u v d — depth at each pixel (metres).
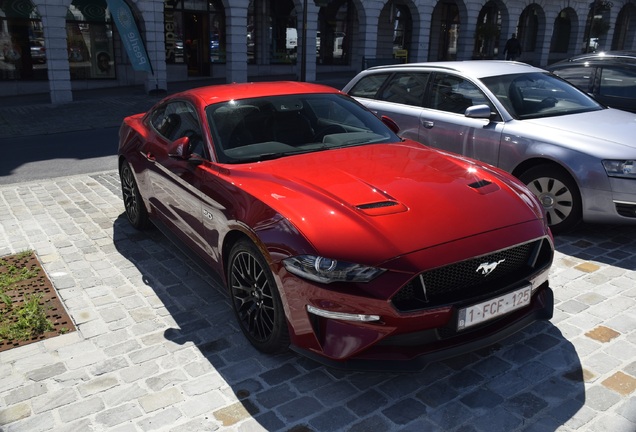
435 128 6.26
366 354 2.88
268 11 25.67
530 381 3.17
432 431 2.80
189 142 4.17
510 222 3.15
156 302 4.21
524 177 5.47
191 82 23.50
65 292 4.40
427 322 2.84
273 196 3.31
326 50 28.00
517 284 3.10
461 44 29.50
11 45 20.17
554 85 6.30
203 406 3.01
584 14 34.59
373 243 2.86
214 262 3.97
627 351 3.44
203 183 3.89
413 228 2.96
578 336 3.62
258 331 3.44
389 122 4.84
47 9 16.95
